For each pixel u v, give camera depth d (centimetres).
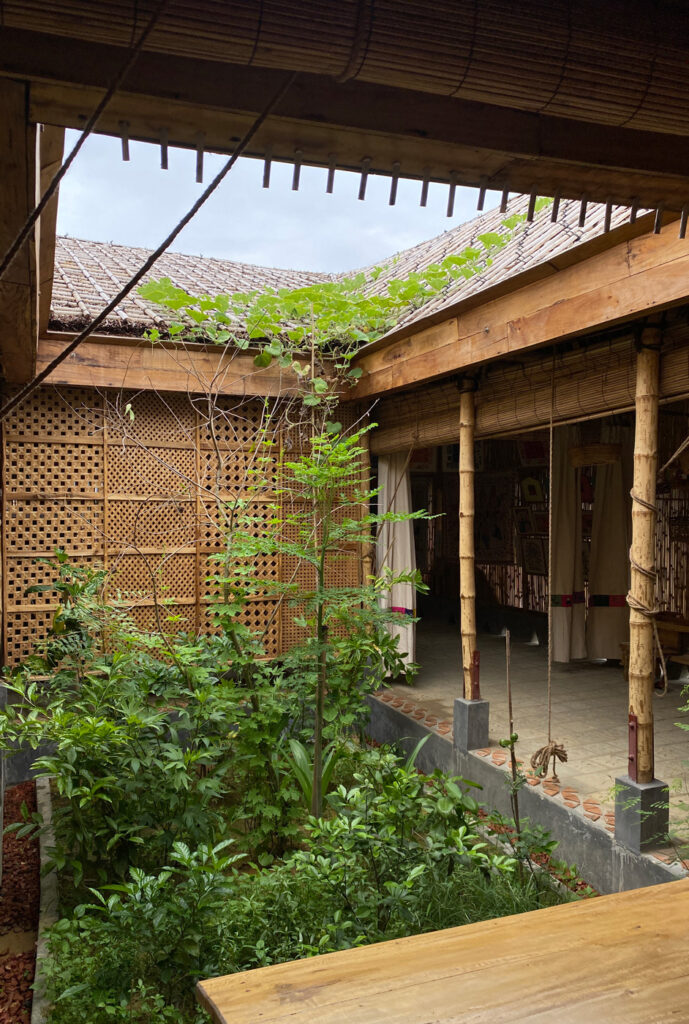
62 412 602
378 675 551
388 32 107
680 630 621
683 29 122
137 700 421
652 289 351
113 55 115
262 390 649
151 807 399
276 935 318
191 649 446
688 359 371
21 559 590
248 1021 82
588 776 462
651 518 385
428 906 312
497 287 446
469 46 112
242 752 445
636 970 94
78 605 496
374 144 131
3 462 577
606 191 150
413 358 573
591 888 375
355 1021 83
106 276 731
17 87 123
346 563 712
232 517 498
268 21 102
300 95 121
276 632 668
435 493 1105
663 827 366
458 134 130
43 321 504
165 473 636
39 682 586
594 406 453
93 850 392
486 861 331
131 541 623
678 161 144
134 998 303
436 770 386
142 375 605
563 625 760
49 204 276
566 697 648
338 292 630
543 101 120
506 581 984
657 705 608
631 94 122
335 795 368
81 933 331
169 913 295
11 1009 302
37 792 526
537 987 90
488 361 489
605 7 118
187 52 104
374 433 727
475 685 531
